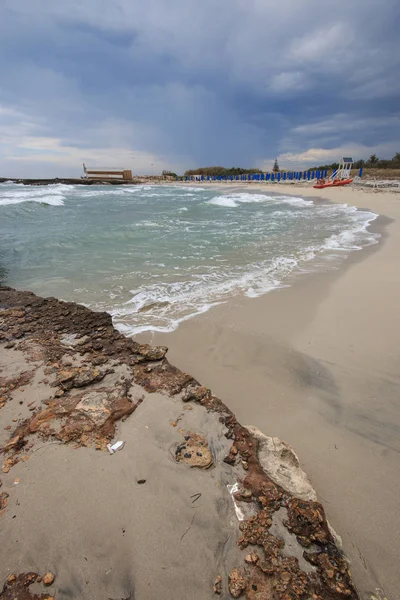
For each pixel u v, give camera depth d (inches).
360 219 521.7
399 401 127.7
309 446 108.0
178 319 192.2
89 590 60.1
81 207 744.3
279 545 69.1
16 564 63.4
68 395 110.3
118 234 415.5
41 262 298.4
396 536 80.4
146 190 1544.0
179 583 61.7
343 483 94.7
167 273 270.4
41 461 84.6
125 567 63.6
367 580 70.9
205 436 95.8
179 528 70.6
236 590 60.9
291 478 87.0
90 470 82.4
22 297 206.1
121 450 88.8
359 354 157.6
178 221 532.1
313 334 175.8
